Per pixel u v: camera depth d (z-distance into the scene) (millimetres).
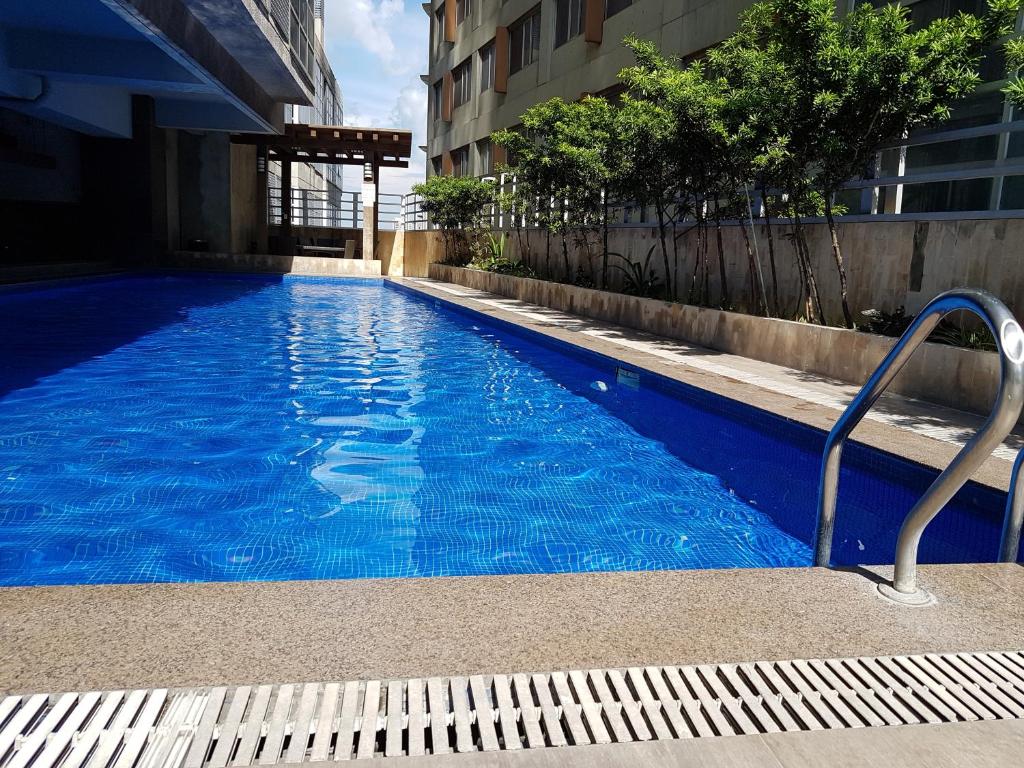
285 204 24422
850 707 1449
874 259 6574
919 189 7508
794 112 6344
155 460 4457
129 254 18094
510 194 14641
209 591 1847
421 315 12836
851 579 2092
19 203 16891
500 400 6398
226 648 1563
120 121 16797
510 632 1689
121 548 3207
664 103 8156
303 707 1367
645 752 1281
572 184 10984
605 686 1482
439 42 27688
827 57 5898
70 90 13836
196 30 10273
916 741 1338
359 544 3322
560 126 10805
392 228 25250
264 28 11938
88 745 1246
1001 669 1615
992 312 1641
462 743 1295
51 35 11742
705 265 8719
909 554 1969
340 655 1555
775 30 6570
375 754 1271
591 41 15023
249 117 18141
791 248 7609
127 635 1604
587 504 3965
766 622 1798
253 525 3506
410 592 1889
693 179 8219
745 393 5312
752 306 8062
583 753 1274
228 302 13883
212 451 4676
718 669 1583
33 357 7680
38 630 1614
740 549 3439
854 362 5867
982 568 2217
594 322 10062
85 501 3758
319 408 5941
